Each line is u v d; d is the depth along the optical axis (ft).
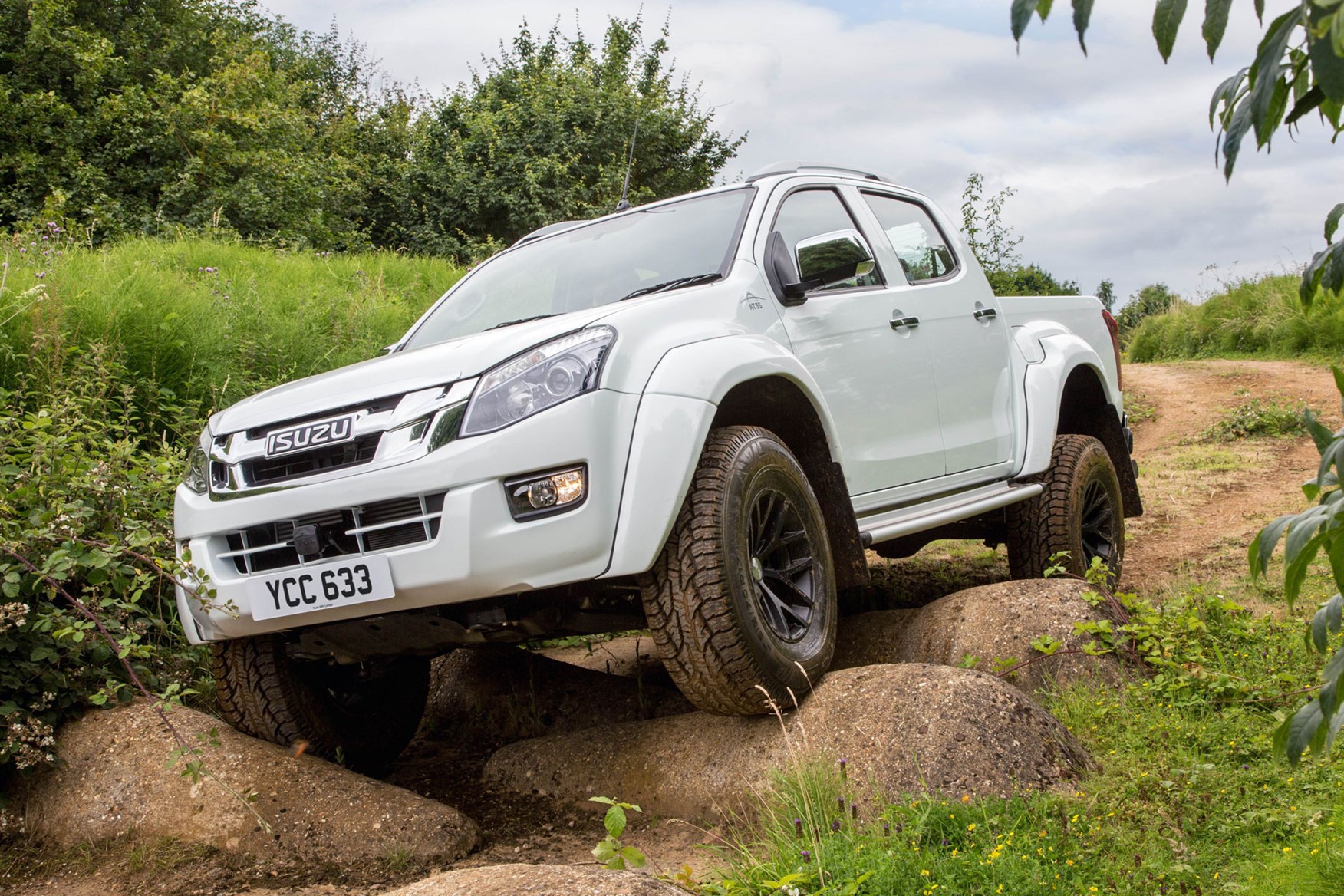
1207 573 17.17
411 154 82.69
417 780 11.97
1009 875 7.21
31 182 51.11
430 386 9.45
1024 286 40.04
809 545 10.82
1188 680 10.73
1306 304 4.39
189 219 53.06
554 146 71.61
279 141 66.23
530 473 9.00
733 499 9.57
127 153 54.54
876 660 12.78
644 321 9.97
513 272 13.84
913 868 7.47
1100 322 18.53
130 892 9.11
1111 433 17.71
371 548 9.30
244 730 11.04
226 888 9.07
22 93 54.75
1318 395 38.91
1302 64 3.57
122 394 17.87
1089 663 11.58
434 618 9.94
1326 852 7.10
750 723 10.19
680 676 9.59
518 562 8.84
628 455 9.18
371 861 9.39
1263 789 8.59
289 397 10.30
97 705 11.04
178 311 21.04
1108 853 7.75
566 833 10.11
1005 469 15.16
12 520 11.47
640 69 82.58
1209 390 42.98
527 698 13.67
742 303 11.21
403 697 12.71
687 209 13.08
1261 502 22.85
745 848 8.40
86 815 10.08
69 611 11.51
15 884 9.46
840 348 12.27
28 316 18.35
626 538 8.99
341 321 26.37
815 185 13.82
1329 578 14.83
